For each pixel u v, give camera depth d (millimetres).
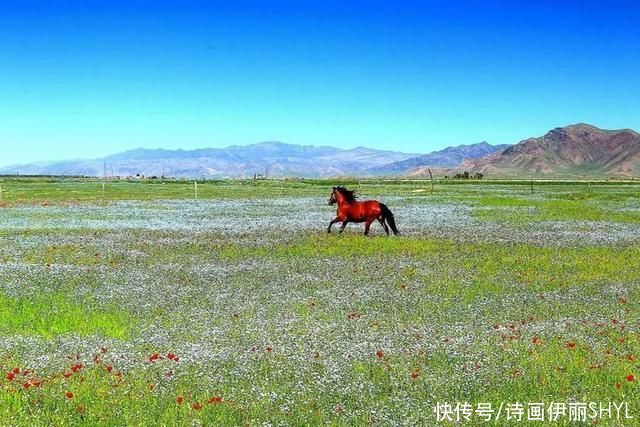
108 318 17656
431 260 28219
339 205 38188
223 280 23359
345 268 26078
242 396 11508
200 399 11414
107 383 12086
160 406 11055
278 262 27734
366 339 15281
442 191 103688
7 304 19375
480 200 73688
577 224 45156
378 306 19047
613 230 41125
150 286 22094
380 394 11836
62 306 19031
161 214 54656
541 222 46594
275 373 12805
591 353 14086
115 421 10406
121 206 65375
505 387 12062
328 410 10922
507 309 18703
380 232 40062
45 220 48750
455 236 37312
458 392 11891
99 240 35500
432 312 18312
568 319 17391
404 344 14859
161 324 16891
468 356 13805
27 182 150750
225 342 15000
